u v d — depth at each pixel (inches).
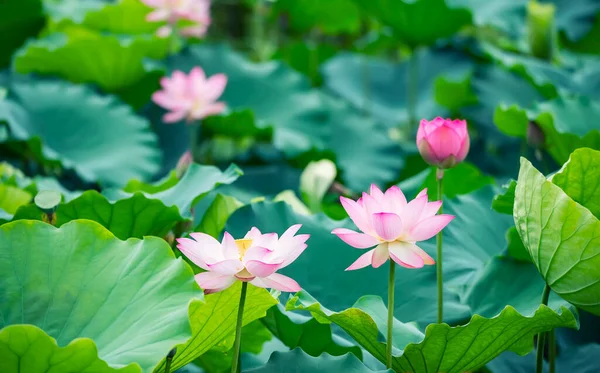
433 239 181.8
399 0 247.3
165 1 239.1
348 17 308.7
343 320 162.1
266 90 255.1
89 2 315.9
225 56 261.3
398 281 176.4
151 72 238.5
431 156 169.5
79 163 213.8
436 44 309.0
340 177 229.8
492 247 183.2
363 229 159.0
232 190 217.0
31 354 150.3
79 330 157.1
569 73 254.8
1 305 157.8
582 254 160.9
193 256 156.6
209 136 241.8
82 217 174.6
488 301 175.3
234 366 158.1
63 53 226.8
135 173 213.8
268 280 156.9
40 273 159.5
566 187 166.2
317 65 338.0
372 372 161.8
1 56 264.7
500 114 201.2
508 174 249.9
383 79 318.3
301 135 239.8
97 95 224.4
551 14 253.9
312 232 179.5
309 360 163.0
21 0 247.9
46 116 219.1
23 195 186.1
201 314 160.2
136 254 160.2
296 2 301.7
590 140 192.5
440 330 160.2
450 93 264.8
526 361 180.7
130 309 157.5
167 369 157.9
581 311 185.5
